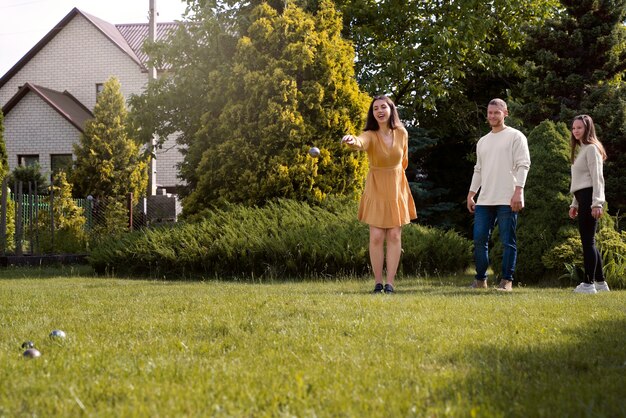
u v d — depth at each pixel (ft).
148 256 34.22
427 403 7.98
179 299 20.13
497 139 25.48
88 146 79.25
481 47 58.49
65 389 8.77
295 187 37.29
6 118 92.22
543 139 30.71
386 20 57.16
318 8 42.42
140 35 109.09
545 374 9.50
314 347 11.77
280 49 38.60
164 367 10.04
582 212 24.09
